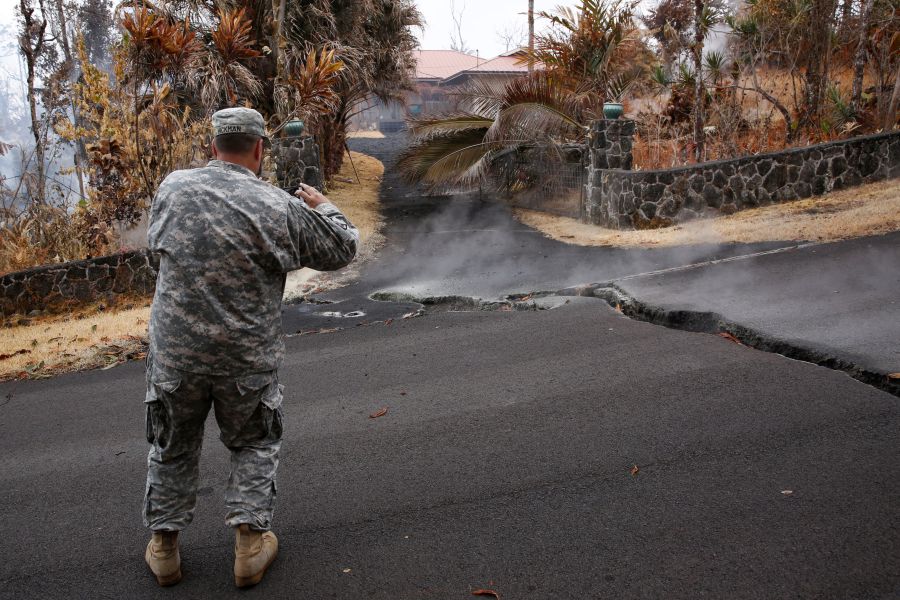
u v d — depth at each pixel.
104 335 7.54
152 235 2.63
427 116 15.53
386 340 6.32
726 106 14.32
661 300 6.61
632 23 14.98
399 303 8.00
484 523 3.15
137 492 3.79
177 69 11.02
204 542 3.16
